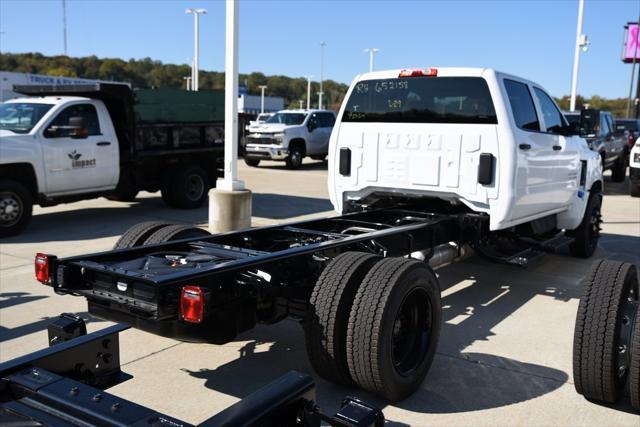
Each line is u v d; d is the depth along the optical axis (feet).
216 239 15.40
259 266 12.27
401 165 19.85
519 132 18.75
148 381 13.42
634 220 37.91
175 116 36.04
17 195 28.19
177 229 15.72
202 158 38.34
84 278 12.24
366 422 7.57
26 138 28.45
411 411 12.22
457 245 19.34
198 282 11.18
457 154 18.84
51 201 30.30
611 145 55.01
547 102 22.25
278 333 16.56
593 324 12.26
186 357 14.79
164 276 10.84
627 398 13.12
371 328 11.51
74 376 9.49
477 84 18.48
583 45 70.33
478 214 19.06
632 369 11.71
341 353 12.01
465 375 14.07
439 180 19.22
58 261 12.09
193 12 120.67
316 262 13.83
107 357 10.05
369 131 20.38
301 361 14.65
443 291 21.13
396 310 11.77
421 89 19.44
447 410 12.32
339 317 11.84
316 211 38.27
